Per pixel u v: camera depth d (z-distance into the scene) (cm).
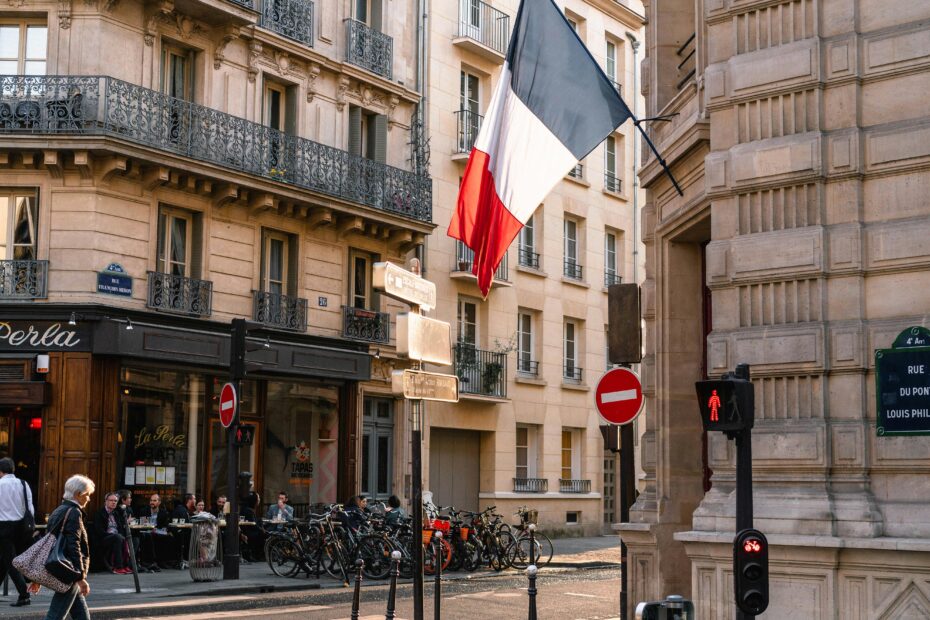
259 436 2594
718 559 987
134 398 2317
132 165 2306
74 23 2298
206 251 2491
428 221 3019
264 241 2661
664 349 1319
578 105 1220
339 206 2755
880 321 934
